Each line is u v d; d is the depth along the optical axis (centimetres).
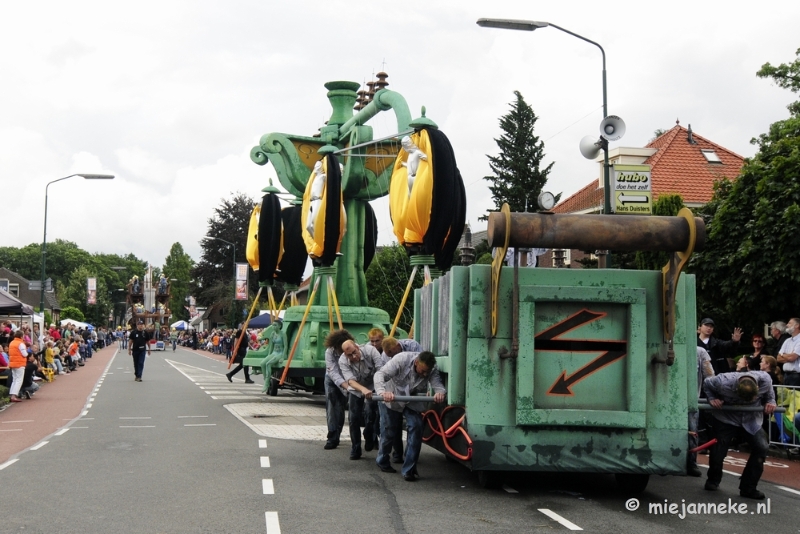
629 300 875
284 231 2425
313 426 1507
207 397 2208
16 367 2080
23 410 1872
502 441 867
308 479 973
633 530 756
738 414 964
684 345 892
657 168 3800
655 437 879
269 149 2117
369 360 1124
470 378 873
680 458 880
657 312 890
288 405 1955
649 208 1705
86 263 14875
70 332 4359
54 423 1584
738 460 1279
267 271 2347
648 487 1000
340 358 1122
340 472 1029
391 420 1031
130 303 9150
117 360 5294
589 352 880
